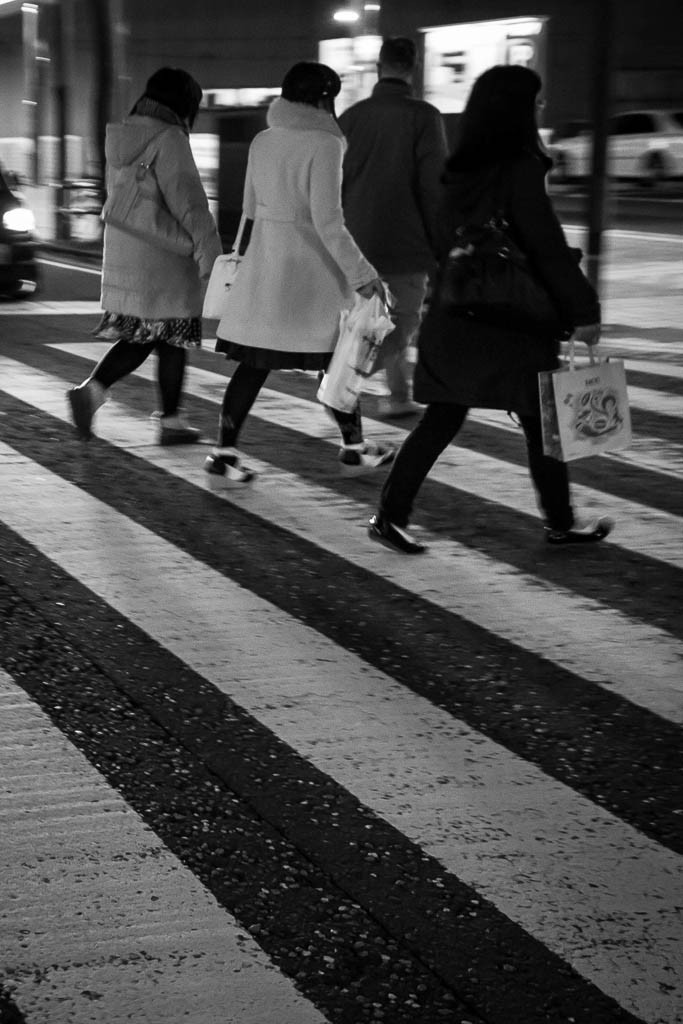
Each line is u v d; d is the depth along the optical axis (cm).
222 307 827
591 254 1616
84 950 369
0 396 1134
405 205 984
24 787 462
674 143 4278
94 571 692
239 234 823
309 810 451
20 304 1748
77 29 5312
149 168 878
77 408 938
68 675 561
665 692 556
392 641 607
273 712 528
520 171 646
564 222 3259
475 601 661
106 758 487
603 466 941
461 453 971
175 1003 348
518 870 416
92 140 2747
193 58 5631
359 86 2583
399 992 356
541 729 520
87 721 517
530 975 364
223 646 596
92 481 868
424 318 700
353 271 787
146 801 455
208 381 1240
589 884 409
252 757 490
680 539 772
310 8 5234
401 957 371
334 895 400
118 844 426
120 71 2720
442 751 498
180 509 809
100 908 389
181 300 911
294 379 1262
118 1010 345
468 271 657
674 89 5047
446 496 852
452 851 427
